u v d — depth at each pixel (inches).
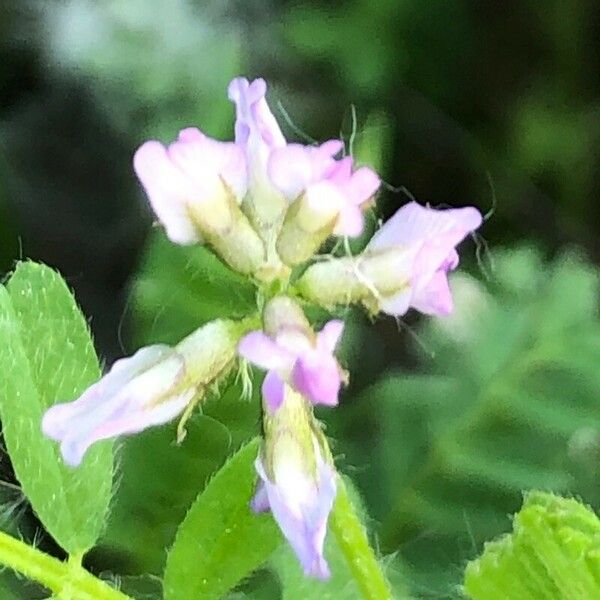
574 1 5.6
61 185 5.1
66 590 2.2
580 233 5.4
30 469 2.2
